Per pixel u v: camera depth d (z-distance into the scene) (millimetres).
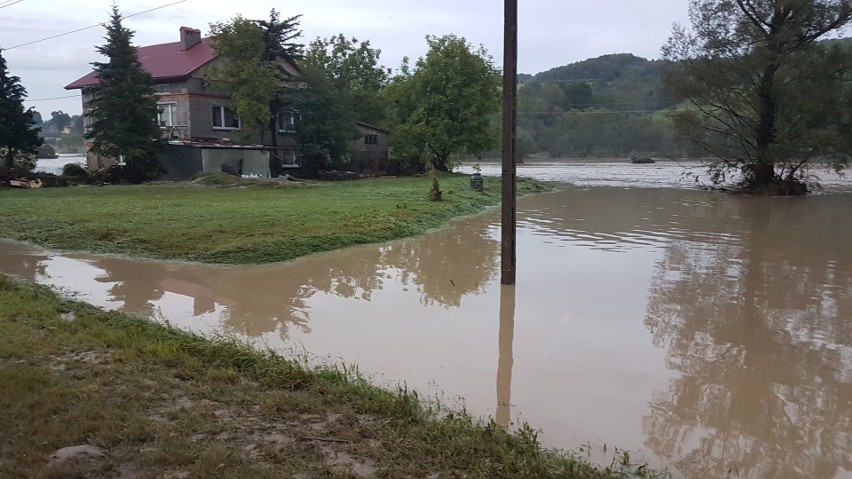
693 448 5141
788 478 4703
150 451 4195
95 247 13641
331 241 14523
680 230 18594
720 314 9180
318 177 38594
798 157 33125
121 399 5082
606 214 23078
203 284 10805
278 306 9461
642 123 107125
